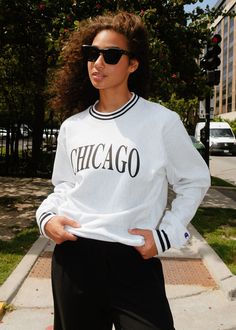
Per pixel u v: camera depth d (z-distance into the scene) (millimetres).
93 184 1910
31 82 13023
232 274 4793
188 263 5312
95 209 1902
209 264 5141
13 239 6109
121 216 1858
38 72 12633
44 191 10312
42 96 12148
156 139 1931
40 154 13852
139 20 2107
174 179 2045
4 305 3943
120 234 1861
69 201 1977
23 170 13594
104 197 1898
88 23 2232
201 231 6938
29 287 4414
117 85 2012
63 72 2355
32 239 6082
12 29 11070
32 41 11492
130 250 1860
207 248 5715
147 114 1968
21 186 11000
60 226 1903
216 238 6469
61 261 1907
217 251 5777
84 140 1995
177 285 4613
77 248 1884
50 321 3773
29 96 14352
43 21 10609
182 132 1983
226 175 16203
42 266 5035
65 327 1924
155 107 1997
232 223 7621
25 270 4781
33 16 10734
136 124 1945
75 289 1866
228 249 5863
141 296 1829
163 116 1958
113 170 1891
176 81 9562
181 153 1985
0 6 10344
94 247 1860
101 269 1855
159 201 1948
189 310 4086
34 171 13062
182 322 3857
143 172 1885
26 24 11023
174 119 1971
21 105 14781
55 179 2188
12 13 10617
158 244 1853
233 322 3881
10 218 7445
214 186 12297
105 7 9164
